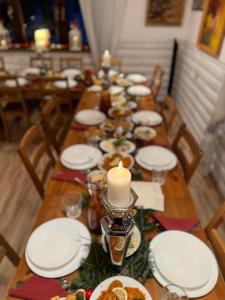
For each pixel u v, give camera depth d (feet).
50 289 2.97
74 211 3.97
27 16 12.56
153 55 13.33
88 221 3.81
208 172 8.85
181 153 5.98
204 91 9.58
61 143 7.76
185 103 12.10
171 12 12.13
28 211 7.35
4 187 8.23
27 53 13.07
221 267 3.48
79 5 12.17
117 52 13.30
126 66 13.70
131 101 8.02
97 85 9.20
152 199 4.19
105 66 8.58
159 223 3.83
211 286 3.04
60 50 13.03
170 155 5.30
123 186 2.72
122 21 12.23
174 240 3.54
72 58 12.51
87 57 13.32
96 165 5.00
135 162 5.16
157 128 6.53
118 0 11.62
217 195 8.11
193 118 10.93
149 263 3.25
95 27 12.44
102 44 12.98
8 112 10.20
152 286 3.05
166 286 2.86
